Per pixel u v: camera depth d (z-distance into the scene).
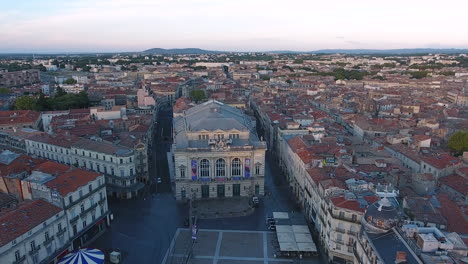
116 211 152.25
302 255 122.06
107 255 121.62
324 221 122.94
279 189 178.50
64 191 118.38
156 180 185.50
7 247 95.25
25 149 198.50
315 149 167.12
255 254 123.62
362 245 92.75
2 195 125.94
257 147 162.75
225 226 141.88
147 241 130.88
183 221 145.00
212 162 161.75
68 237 118.31
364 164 158.00
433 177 137.62
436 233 84.88
